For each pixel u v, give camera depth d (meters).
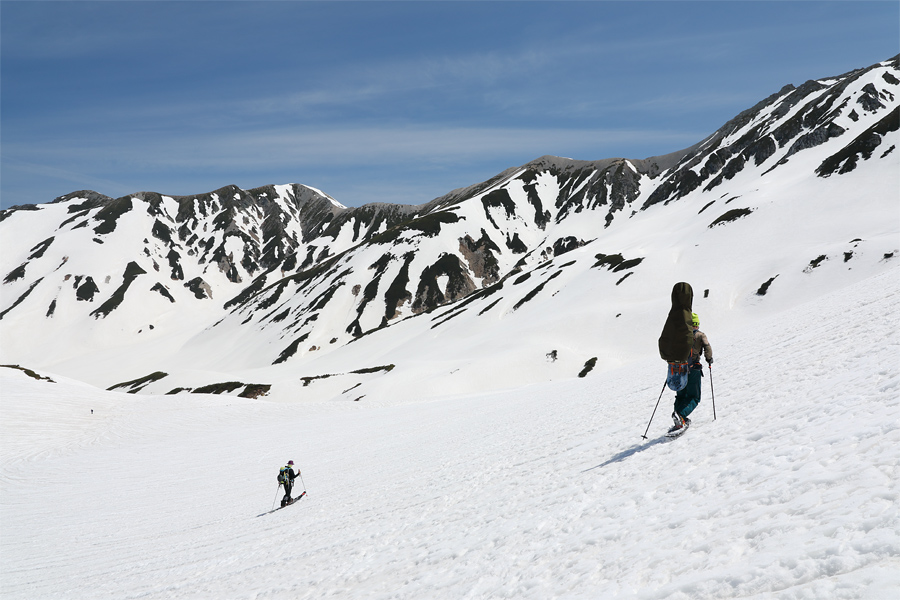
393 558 7.54
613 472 7.54
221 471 29.77
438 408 42.00
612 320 101.06
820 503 3.92
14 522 23.22
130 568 12.49
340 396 83.81
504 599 4.75
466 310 148.12
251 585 8.48
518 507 7.75
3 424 55.28
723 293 96.19
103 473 35.56
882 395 5.86
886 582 2.61
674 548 4.27
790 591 2.99
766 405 7.98
